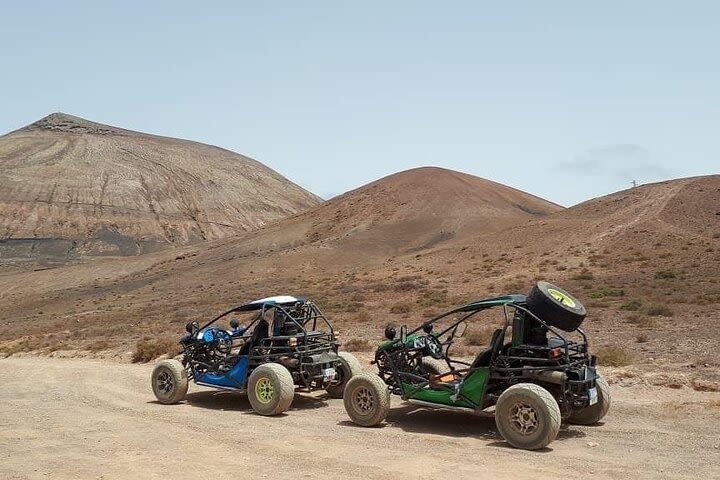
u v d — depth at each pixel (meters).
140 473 7.61
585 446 8.77
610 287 41.78
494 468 7.71
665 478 7.29
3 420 11.18
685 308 29.16
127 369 19.17
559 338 9.71
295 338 11.80
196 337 12.84
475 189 130.12
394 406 11.71
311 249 98.94
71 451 8.75
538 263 59.78
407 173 138.50
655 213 69.12
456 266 67.00
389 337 10.79
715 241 56.72
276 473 7.56
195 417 11.21
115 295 87.19
